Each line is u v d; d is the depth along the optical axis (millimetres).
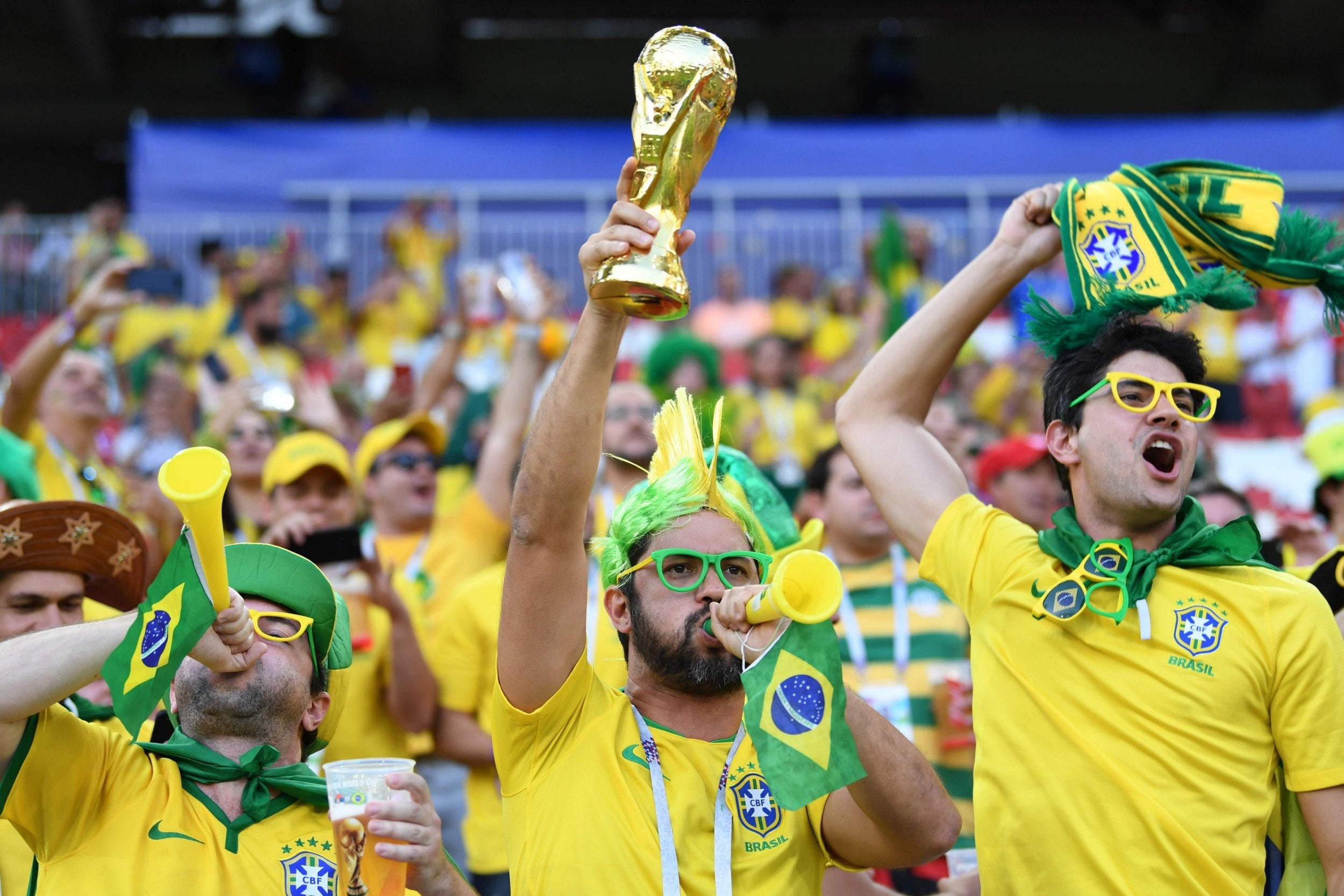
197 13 17453
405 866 2379
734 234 12727
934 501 3150
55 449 5309
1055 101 18188
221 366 8805
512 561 2688
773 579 2318
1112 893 2643
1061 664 2826
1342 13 17094
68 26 16578
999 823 2779
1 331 11203
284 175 14164
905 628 4633
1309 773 2701
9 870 2865
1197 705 2713
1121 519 2922
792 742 2297
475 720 4629
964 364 10289
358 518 5832
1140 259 3129
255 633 2719
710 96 2479
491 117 17922
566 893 2525
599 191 14086
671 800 2609
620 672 3543
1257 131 14609
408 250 12312
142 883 2514
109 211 11820
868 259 12328
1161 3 17719
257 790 2676
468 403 7973
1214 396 2912
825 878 3549
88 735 2641
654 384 6883
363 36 17016
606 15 17828
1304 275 3186
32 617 3100
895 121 15477
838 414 3311
